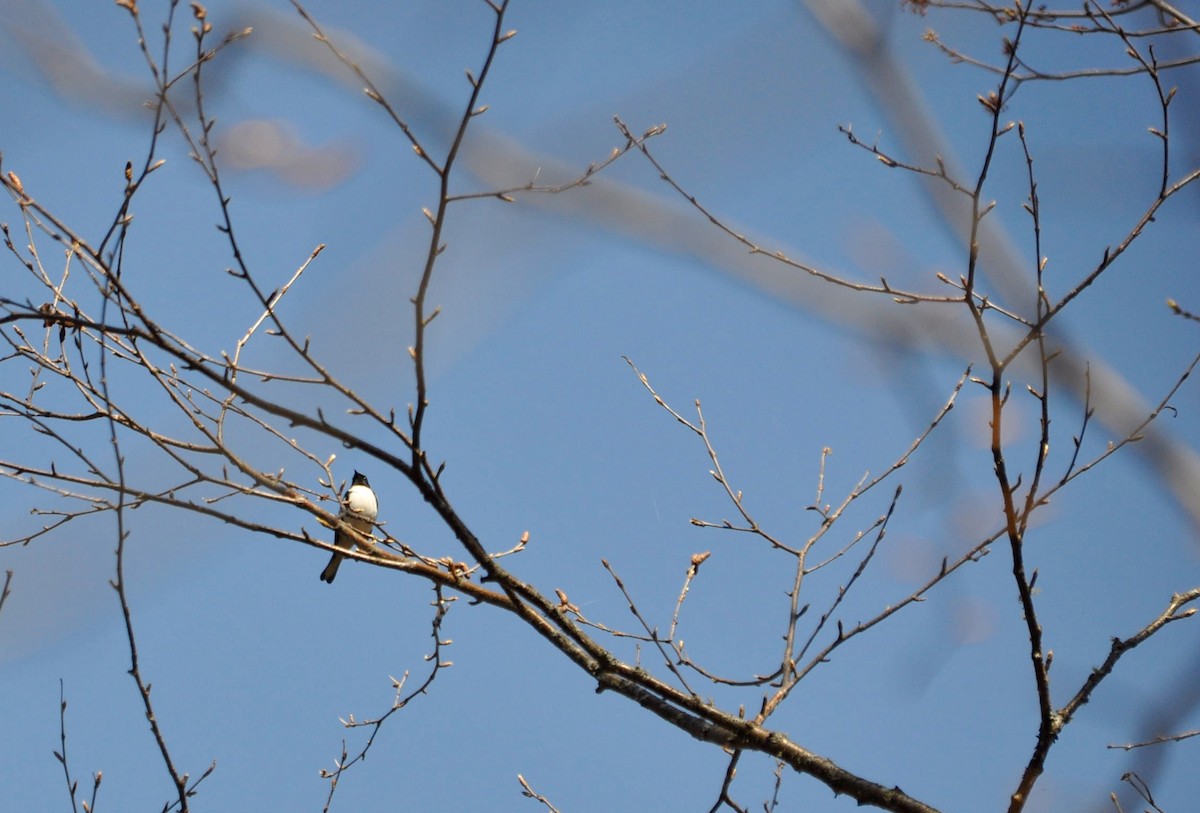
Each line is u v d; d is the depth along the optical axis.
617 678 9.98
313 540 9.51
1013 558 8.77
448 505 9.01
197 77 6.04
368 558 9.69
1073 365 4.49
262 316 9.54
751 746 9.57
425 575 9.85
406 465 8.58
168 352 7.66
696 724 9.77
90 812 9.77
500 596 9.99
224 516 7.52
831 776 9.43
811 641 9.99
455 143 3.91
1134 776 7.19
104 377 7.55
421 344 7.75
